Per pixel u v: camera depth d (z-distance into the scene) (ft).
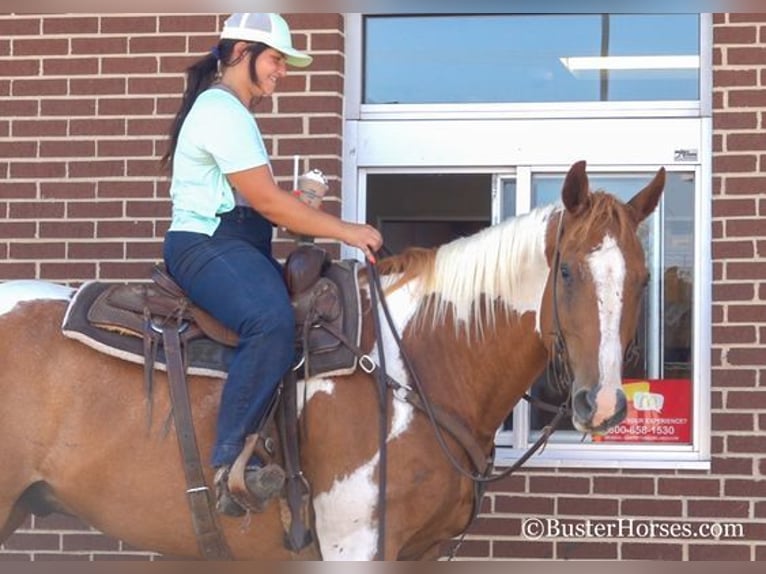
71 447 14.47
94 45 21.18
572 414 13.66
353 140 21.26
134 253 20.99
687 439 20.45
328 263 15.08
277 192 14.46
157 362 14.48
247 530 14.53
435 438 14.33
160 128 21.03
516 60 21.26
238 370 14.03
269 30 14.93
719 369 19.95
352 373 14.37
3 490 14.48
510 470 14.74
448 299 14.78
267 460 14.10
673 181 20.77
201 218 14.64
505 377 14.75
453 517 14.73
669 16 20.86
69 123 21.18
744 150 20.10
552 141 20.98
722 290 20.02
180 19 21.04
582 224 13.71
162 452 14.42
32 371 14.56
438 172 21.30
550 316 14.07
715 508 19.93
